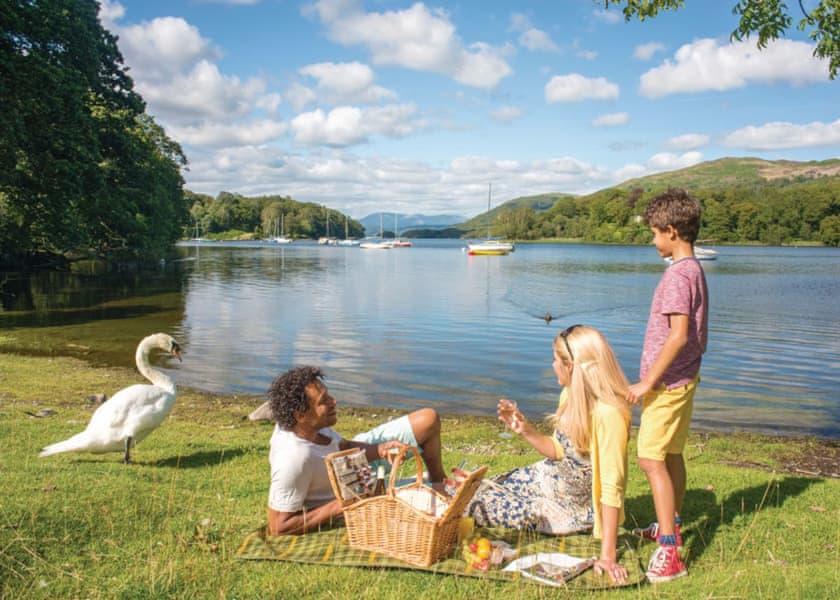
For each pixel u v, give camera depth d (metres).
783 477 6.42
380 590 3.64
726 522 5.05
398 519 3.97
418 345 18.75
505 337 20.53
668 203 4.14
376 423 10.20
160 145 69.12
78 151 26.81
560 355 4.29
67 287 37.22
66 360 15.27
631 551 4.28
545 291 40.12
